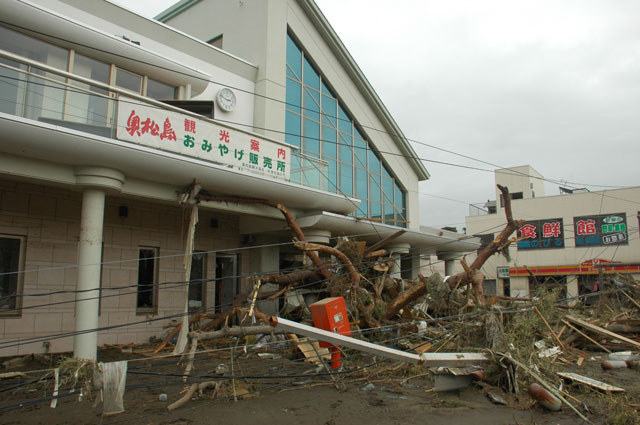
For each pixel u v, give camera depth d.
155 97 11.87
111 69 10.78
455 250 22.44
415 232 18.05
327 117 17.89
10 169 8.15
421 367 8.23
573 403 6.41
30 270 9.56
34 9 9.12
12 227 9.78
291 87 16.28
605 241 30.14
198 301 13.41
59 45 9.89
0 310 9.52
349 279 11.16
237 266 14.75
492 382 7.16
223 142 10.99
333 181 17.75
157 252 12.46
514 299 14.19
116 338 11.25
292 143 15.97
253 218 14.41
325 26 17.47
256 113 14.85
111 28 11.71
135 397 6.75
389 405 6.38
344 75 18.78
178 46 13.07
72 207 10.77
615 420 5.55
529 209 32.94
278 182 11.82
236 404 6.36
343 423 5.64
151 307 12.22
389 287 12.81
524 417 5.89
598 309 14.63
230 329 6.82
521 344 7.95
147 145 9.48
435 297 11.06
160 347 10.58
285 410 6.12
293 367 8.35
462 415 5.95
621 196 30.06
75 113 8.76
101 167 8.89
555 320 11.79
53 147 8.10
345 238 12.76
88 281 8.77
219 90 13.84
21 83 8.11
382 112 20.31
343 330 7.11
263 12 15.41
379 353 6.25
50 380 5.46
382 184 20.72
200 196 10.72
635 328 12.07
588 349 11.35
